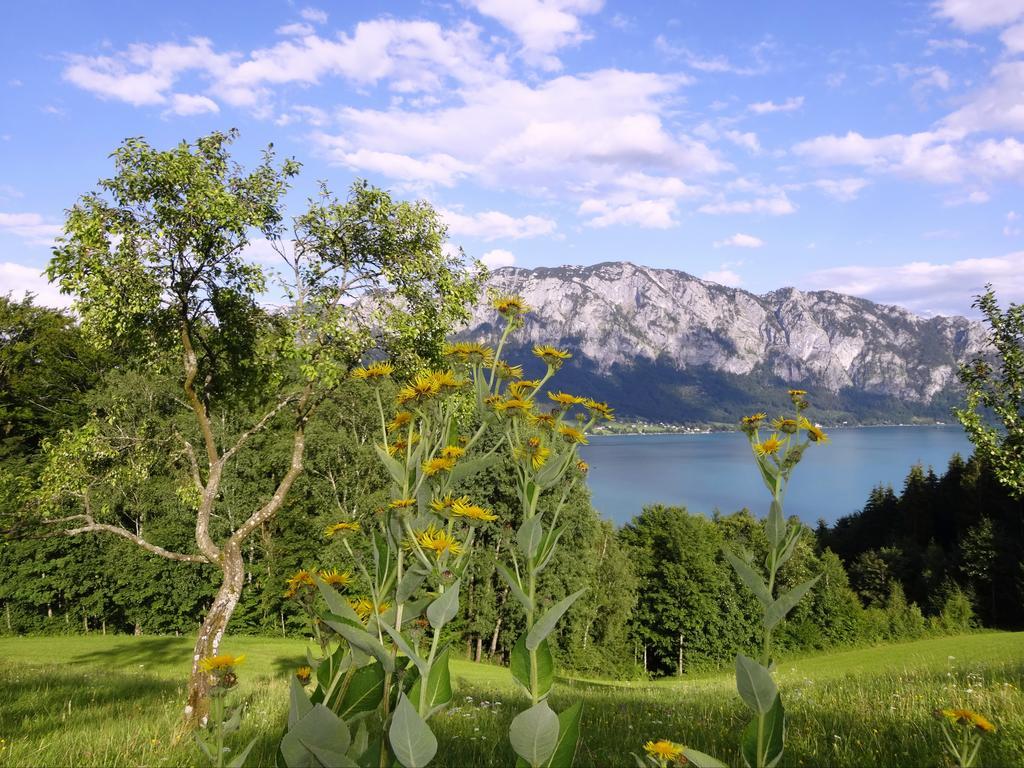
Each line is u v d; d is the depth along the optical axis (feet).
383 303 33.12
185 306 31.60
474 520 7.04
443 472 7.30
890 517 222.48
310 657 7.76
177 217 29.96
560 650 114.32
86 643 81.10
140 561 98.22
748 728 6.03
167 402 86.84
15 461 82.02
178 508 95.40
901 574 177.88
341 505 89.81
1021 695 16.76
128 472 35.99
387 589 7.03
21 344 98.07
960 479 200.95
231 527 95.14
